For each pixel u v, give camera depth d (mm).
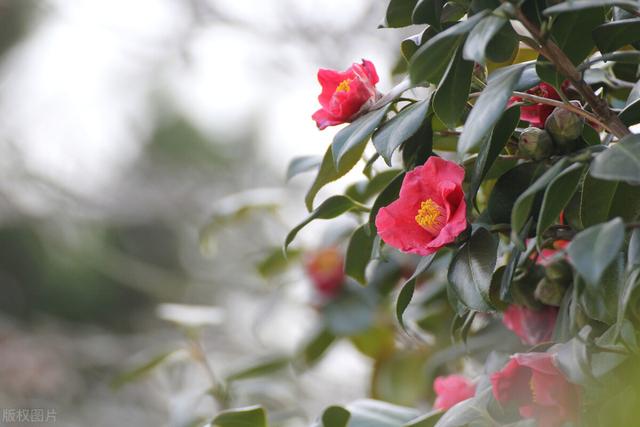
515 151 1369
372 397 2045
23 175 3891
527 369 1295
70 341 3857
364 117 1331
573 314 1271
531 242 1354
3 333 3852
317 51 2938
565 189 1247
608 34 1305
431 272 1777
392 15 1349
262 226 3242
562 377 1267
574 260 1175
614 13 1355
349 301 2064
